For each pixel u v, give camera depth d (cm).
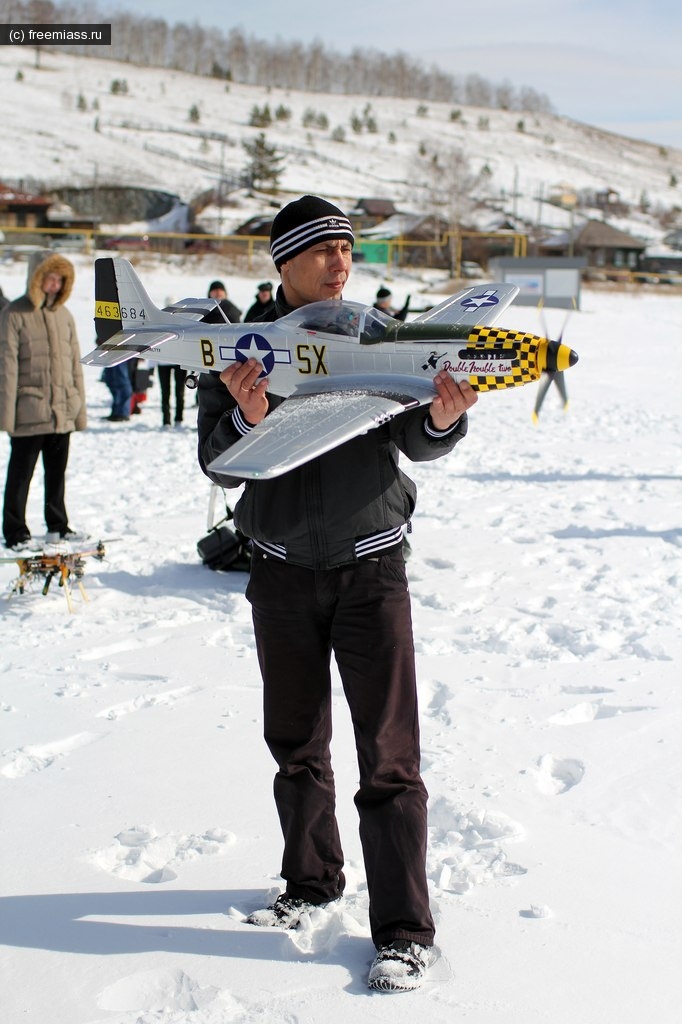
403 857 260
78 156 9725
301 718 279
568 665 481
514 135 17000
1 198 6600
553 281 3550
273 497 269
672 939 268
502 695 444
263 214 8288
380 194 10388
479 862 307
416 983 247
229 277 3988
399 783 268
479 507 831
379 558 270
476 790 354
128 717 426
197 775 369
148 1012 240
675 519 780
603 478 962
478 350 287
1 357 650
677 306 4009
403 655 269
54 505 700
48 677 473
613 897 288
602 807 342
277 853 315
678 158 18475
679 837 322
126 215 7975
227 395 284
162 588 612
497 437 1253
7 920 279
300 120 14612
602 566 647
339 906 285
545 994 245
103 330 468
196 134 11925
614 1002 242
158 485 929
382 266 5144
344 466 266
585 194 13038
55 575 595
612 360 2275
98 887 296
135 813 340
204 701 443
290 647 276
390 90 18825
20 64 14675
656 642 503
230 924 276
